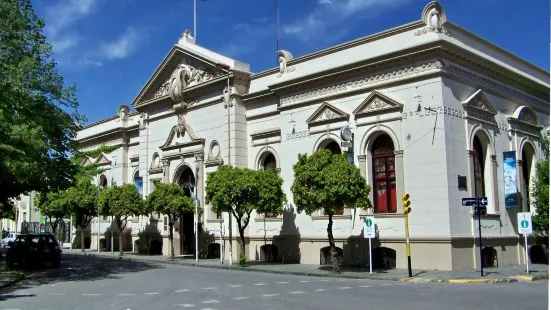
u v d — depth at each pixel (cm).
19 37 2269
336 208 2273
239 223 2681
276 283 1880
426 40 2347
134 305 1367
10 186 2505
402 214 2377
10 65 2148
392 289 1672
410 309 1235
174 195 3145
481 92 2509
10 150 1986
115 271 2459
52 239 2730
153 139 3834
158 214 3472
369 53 2578
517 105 2850
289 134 2895
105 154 4506
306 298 1459
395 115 2433
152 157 3828
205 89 3366
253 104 3175
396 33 2484
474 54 2433
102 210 3684
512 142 2742
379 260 2466
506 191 2603
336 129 2667
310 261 2750
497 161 2605
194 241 3481
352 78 2627
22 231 6159
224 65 3130
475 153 2477
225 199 2606
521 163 2789
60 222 5434
